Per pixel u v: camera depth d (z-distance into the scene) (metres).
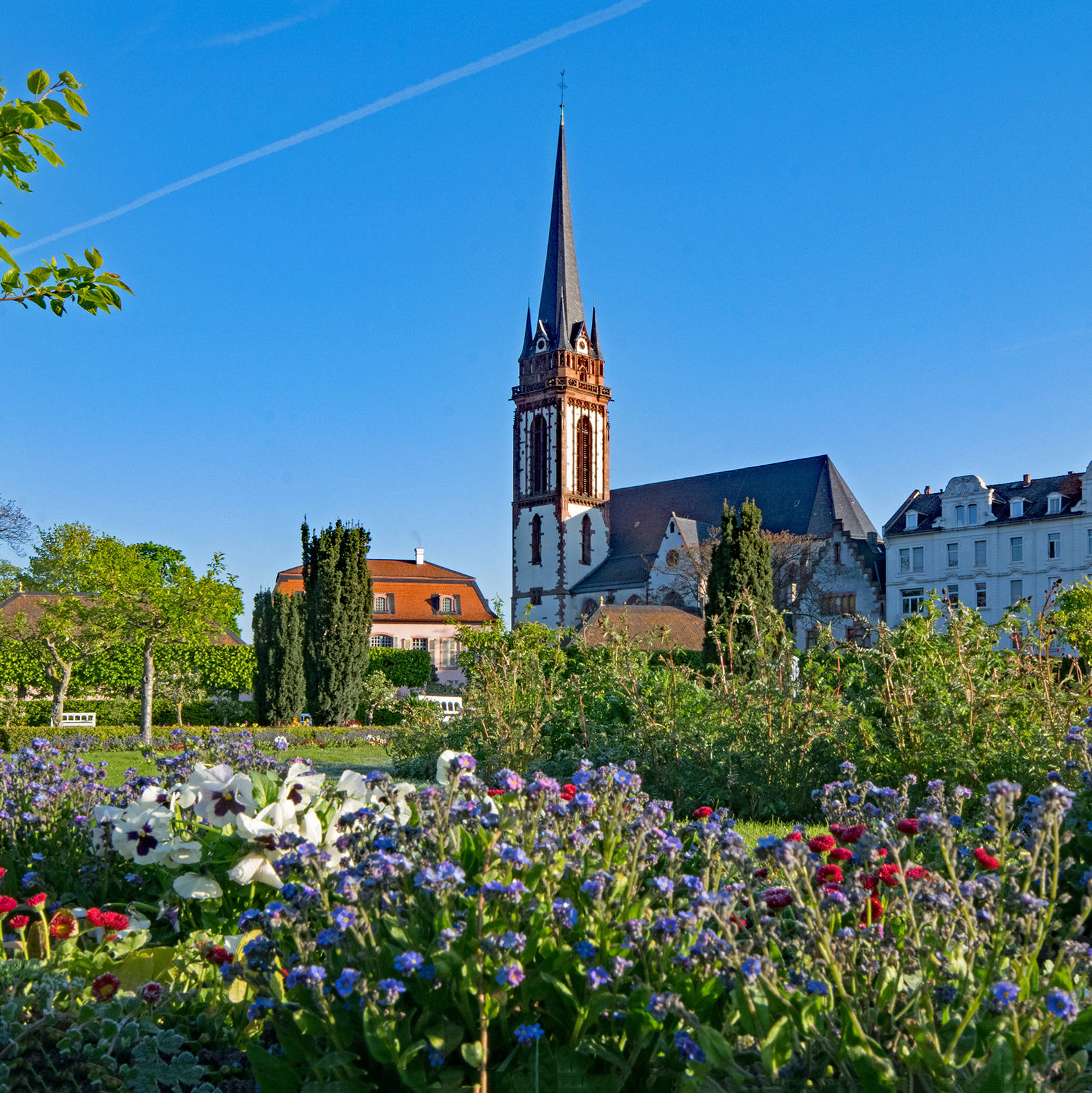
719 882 3.91
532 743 12.88
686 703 12.10
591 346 82.12
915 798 8.63
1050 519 56.25
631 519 78.50
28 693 37.69
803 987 2.90
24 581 41.47
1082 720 8.62
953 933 3.02
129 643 31.25
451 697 31.55
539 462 79.75
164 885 5.27
